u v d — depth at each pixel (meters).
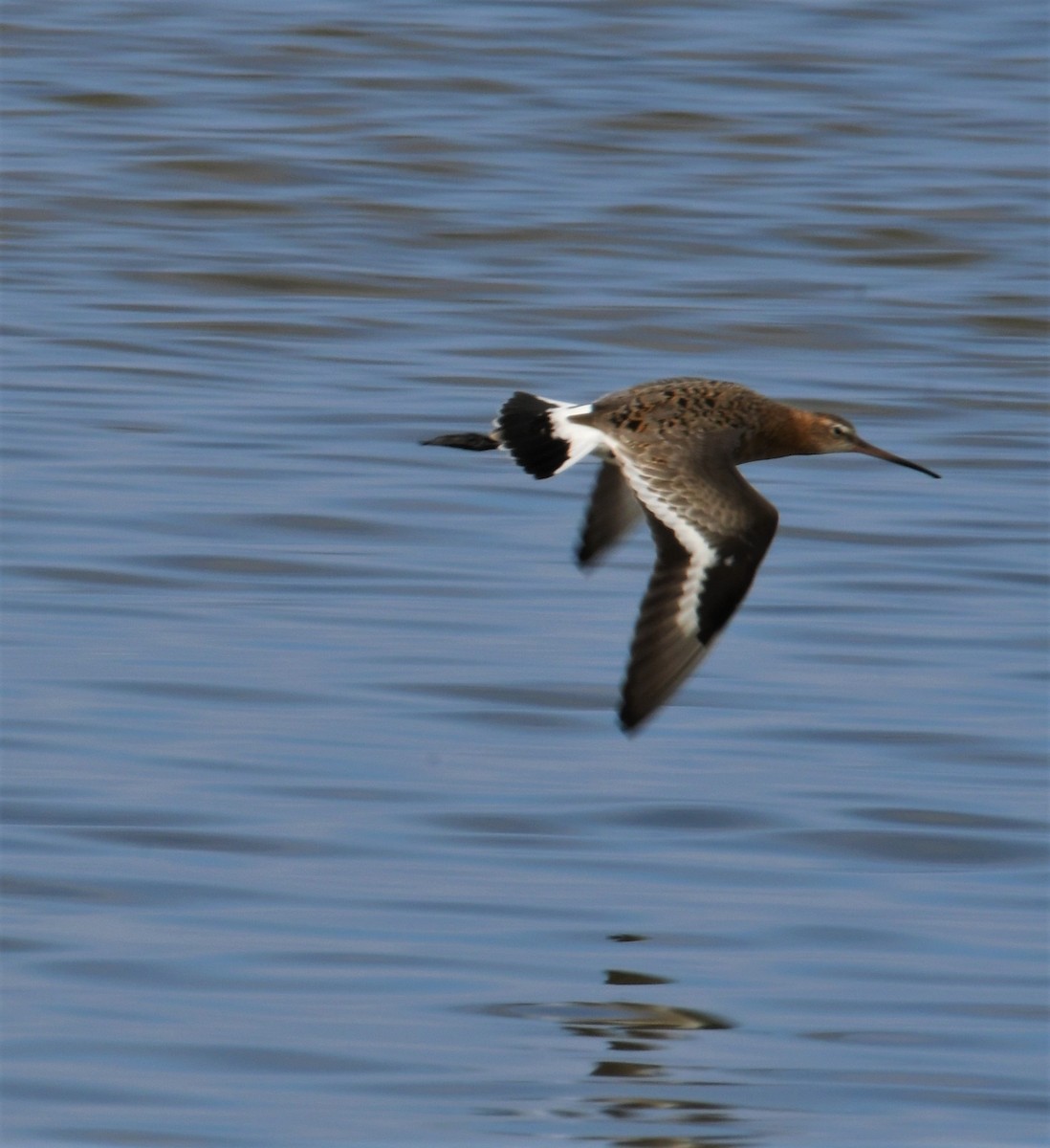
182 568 16.09
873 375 22.14
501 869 11.45
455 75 35.69
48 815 11.84
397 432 19.61
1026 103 35.22
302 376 21.39
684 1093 9.25
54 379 20.89
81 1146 8.70
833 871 11.57
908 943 10.73
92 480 17.88
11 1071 9.27
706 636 9.45
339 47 37.34
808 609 15.77
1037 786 12.76
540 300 24.59
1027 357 23.06
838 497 18.67
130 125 31.95
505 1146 8.78
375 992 10.05
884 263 26.75
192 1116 8.95
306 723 13.29
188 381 21.03
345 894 11.01
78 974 10.13
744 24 40.03
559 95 34.69
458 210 28.38
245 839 11.63
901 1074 9.48
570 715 13.62
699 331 23.52
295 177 29.58
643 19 40.06
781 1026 9.91
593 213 28.44
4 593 15.41
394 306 24.20
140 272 25.17
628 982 10.19
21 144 30.69
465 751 13.03
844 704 13.98
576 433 10.23
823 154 31.95
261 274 25.25
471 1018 9.87
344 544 16.80
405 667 14.34
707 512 9.65
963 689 14.26
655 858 11.64
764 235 27.75
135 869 11.23
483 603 15.71
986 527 17.80
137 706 13.48
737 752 13.20
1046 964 10.56
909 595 16.16
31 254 25.72
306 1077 9.28
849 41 39.12
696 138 32.56
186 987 10.06
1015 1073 9.52
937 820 12.27
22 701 13.43
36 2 40.34
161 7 40.34
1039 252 27.48
